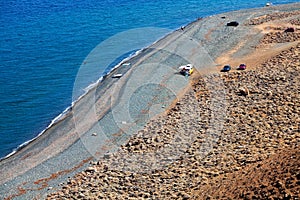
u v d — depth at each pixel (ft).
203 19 322.75
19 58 260.01
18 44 289.53
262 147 113.29
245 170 97.50
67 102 193.88
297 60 192.95
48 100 198.59
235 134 128.67
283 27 277.44
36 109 190.70
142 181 111.24
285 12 322.34
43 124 176.04
